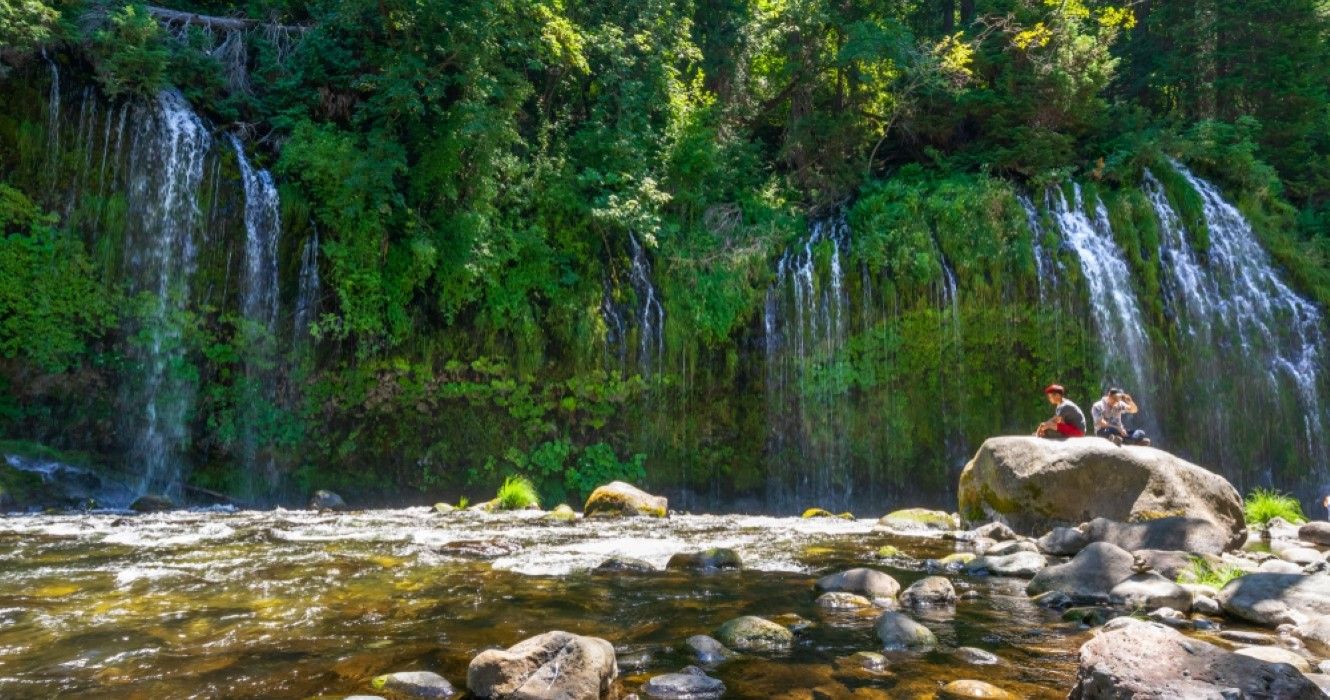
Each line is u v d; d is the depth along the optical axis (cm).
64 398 1482
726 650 426
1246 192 2269
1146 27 2892
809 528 1043
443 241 1689
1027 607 543
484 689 348
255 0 1856
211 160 1609
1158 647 326
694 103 2305
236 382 1600
